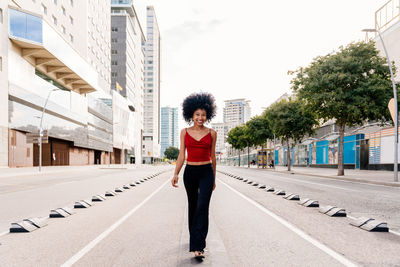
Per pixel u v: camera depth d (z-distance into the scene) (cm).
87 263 332
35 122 3481
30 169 2936
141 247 391
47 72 3894
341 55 2000
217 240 418
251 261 337
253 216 605
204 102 351
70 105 4619
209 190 343
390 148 2625
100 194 954
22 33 3067
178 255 356
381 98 1895
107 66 7169
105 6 6975
